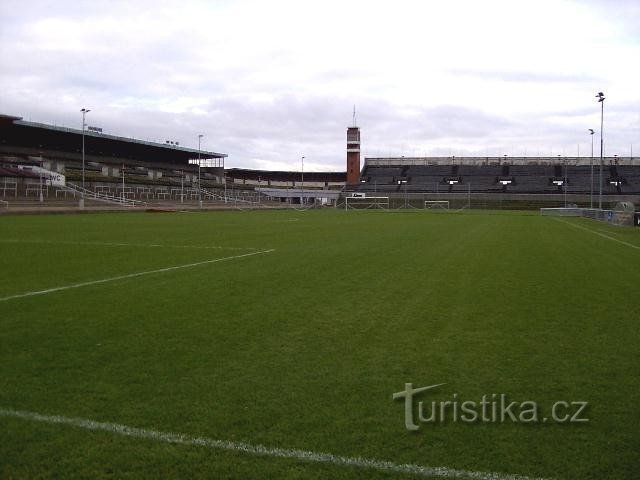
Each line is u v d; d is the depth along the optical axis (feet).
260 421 14.25
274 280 36.83
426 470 11.89
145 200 244.42
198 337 22.26
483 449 12.87
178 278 37.40
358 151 377.30
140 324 24.29
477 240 73.10
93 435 13.46
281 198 387.55
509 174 342.23
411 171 364.99
